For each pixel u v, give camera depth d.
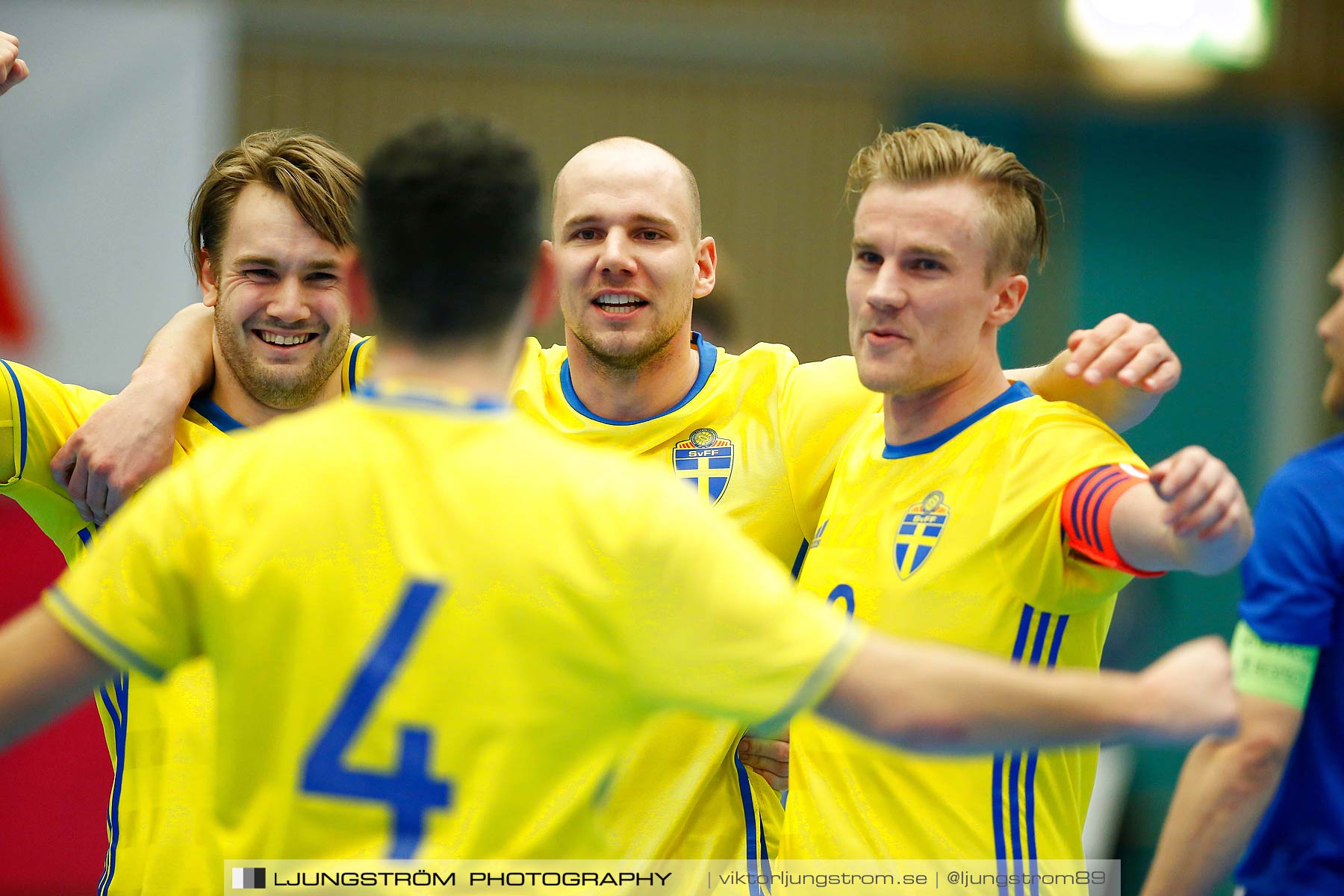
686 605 3.80
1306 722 6.24
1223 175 21.39
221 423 6.34
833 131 18.92
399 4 17.88
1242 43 20.16
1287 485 6.27
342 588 3.83
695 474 6.39
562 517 3.85
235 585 3.84
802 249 18.81
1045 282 21.19
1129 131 21.11
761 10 18.62
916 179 5.35
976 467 5.36
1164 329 21.39
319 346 6.13
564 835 3.82
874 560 5.50
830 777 5.43
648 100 18.52
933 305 5.31
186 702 5.82
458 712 3.76
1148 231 21.28
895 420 5.73
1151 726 3.74
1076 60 19.73
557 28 18.20
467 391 4.02
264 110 17.70
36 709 3.86
